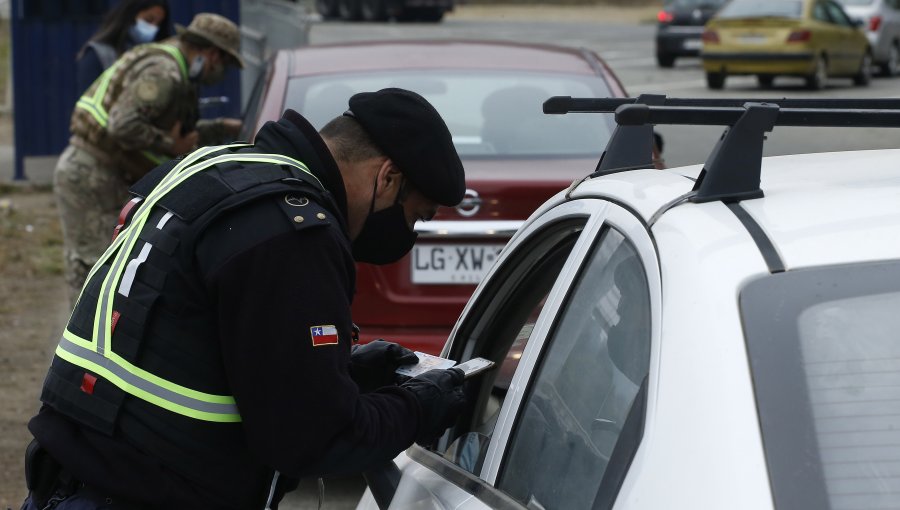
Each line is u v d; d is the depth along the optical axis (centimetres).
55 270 983
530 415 231
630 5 5388
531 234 279
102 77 654
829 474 164
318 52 670
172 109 647
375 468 273
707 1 2511
